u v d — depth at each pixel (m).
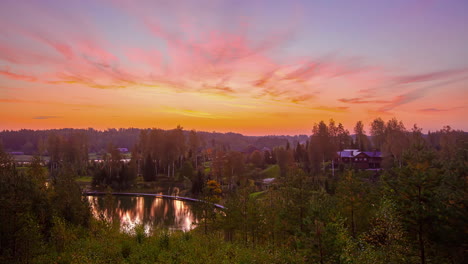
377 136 123.38
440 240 15.98
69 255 20.75
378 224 23.28
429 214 16.05
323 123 100.81
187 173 110.81
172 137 123.19
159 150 123.25
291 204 29.27
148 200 85.31
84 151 144.38
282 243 30.98
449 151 60.66
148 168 114.00
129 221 58.59
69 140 129.62
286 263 22.94
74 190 31.38
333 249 17.34
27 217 19.12
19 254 17.75
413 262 17.88
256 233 34.34
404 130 107.62
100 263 19.97
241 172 93.31
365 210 29.97
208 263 22.31
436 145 131.12
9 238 17.17
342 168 91.00
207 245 28.00
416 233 17.33
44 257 19.59
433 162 17.81
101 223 31.61
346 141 134.88
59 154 126.25
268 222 34.12
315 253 17.53
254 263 22.94
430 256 17.17
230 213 35.84
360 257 19.62
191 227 51.75
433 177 16.61
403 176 18.16
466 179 16.64
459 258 15.45
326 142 96.50
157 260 22.36
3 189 18.17
